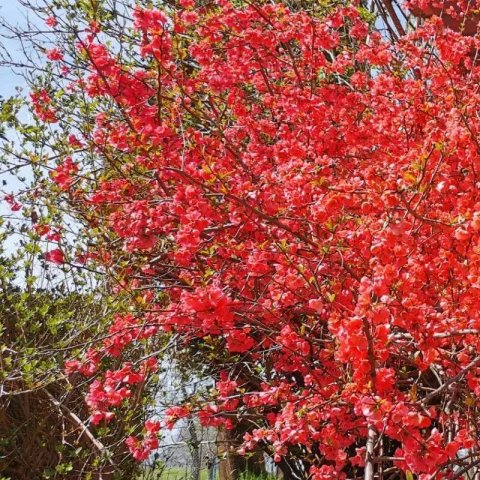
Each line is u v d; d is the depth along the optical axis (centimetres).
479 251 331
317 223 382
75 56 648
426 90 527
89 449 531
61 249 503
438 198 402
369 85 538
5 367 472
